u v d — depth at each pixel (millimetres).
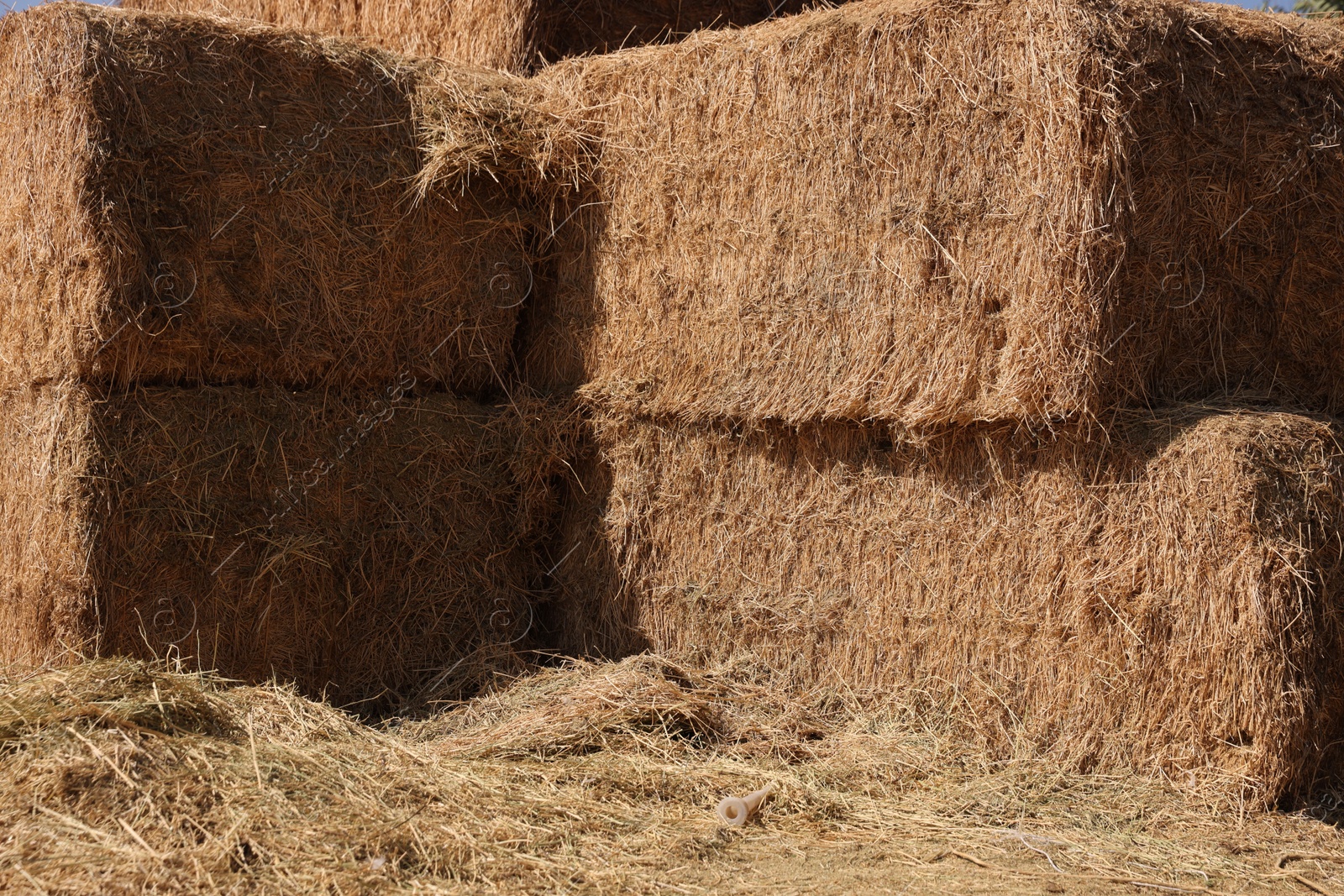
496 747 4445
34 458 4902
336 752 4152
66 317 4742
